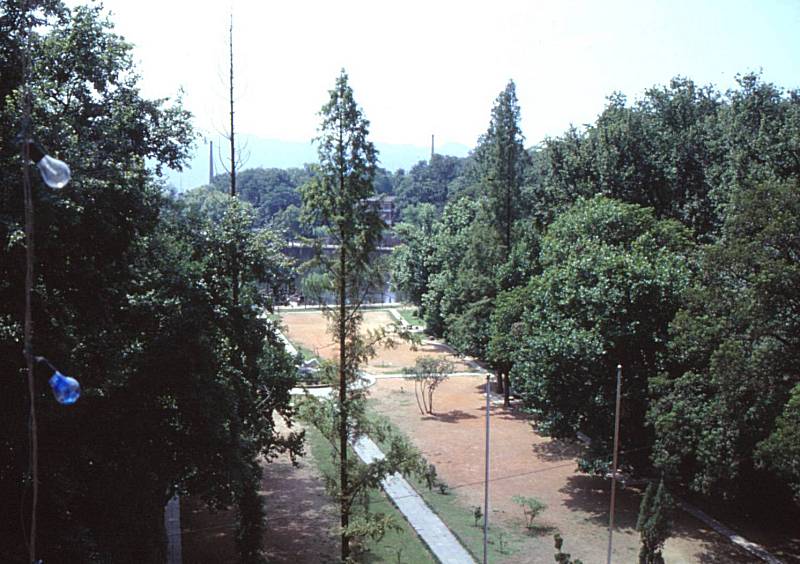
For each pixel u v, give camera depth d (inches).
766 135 1407.5
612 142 1684.3
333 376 689.6
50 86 609.0
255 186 5413.4
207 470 764.0
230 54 869.2
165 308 708.7
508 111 1841.8
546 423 1132.5
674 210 1676.9
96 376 584.7
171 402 735.7
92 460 652.1
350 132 643.5
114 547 679.7
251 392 900.6
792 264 906.7
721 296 951.0
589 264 1149.7
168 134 812.6
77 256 608.4
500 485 1186.0
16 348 517.3
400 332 715.4
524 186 2054.6
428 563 906.7
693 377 979.9
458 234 2287.2
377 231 658.8
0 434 524.7
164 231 812.0
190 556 927.7
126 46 726.5
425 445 1393.9
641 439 1092.5
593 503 1111.0
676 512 1080.8
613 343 1079.6
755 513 1064.8
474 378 1994.3
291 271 878.4
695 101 2162.9
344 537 697.6
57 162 283.9
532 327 1256.8
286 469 1278.3
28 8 612.7
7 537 583.8
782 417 819.4
